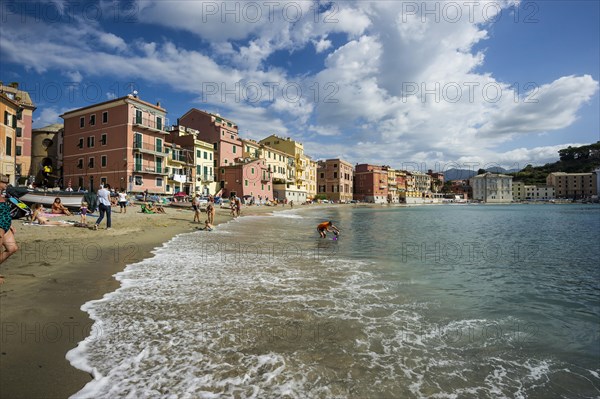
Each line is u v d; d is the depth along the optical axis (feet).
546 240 61.31
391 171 408.67
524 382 11.60
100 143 130.72
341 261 32.22
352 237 57.36
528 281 28.45
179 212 93.20
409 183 462.19
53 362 10.68
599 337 16.48
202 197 133.80
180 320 14.88
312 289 21.30
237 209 99.66
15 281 18.88
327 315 16.57
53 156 160.56
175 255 31.30
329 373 10.97
